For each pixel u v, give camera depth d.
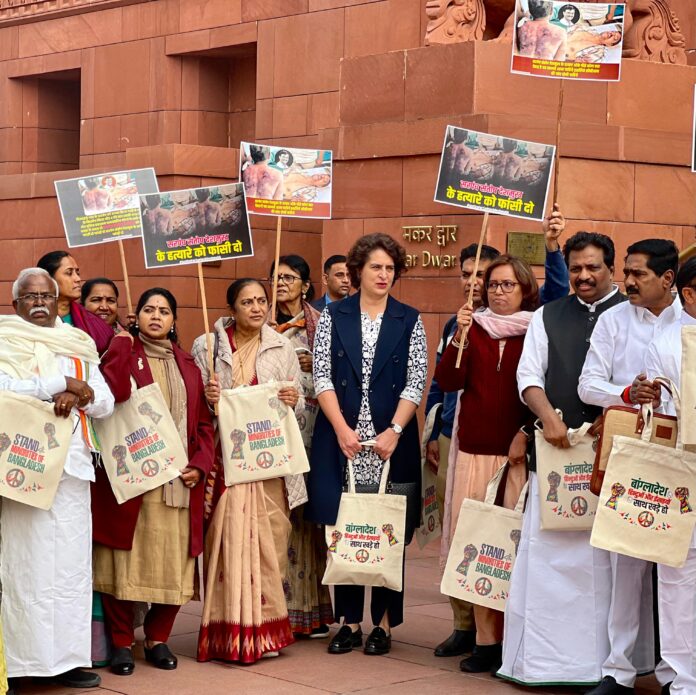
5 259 16.80
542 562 6.36
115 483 6.61
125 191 7.80
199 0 16.59
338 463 7.04
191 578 6.76
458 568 6.67
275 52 15.67
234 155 14.98
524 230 10.68
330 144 11.71
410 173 11.15
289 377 7.14
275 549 6.98
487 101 10.74
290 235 15.22
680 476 5.77
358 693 6.23
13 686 6.29
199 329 14.70
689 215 11.43
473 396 6.91
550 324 6.56
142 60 17.33
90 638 6.36
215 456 7.00
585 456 6.27
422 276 11.03
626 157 11.05
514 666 6.43
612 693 6.12
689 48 13.49
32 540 6.16
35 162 19.20
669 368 5.93
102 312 8.02
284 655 7.04
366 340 7.10
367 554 6.91
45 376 6.21
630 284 6.11
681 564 5.75
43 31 18.55
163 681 6.45
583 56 7.22
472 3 11.20
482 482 6.84
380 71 11.44
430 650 7.17
